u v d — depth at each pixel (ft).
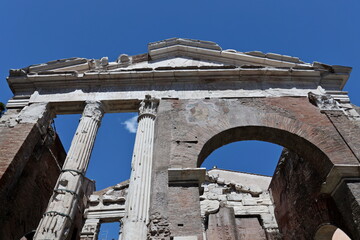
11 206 41.24
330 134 39.04
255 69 47.96
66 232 30.53
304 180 48.19
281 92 46.65
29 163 47.14
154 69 48.42
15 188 41.98
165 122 40.55
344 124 40.47
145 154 36.17
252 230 61.52
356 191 32.30
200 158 37.04
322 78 48.96
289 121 41.04
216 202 65.57
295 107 43.73
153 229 28.37
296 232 51.70
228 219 61.67
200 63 52.70
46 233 29.09
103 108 44.88
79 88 47.37
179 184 32.40
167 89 46.78
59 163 60.13
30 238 52.16
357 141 37.86
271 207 64.18
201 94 45.91
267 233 59.67
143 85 47.44
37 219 51.55
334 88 48.37
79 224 65.36
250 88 47.34
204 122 40.75
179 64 52.37
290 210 54.39
